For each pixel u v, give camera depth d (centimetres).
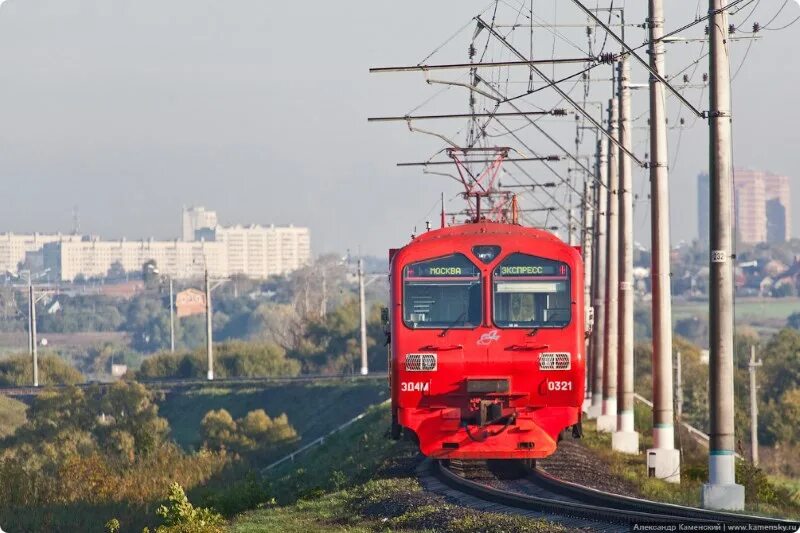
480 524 6575
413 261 9169
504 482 9288
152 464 18950
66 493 14212
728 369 8694
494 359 9050
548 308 9119
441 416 9106
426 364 9075
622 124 13675
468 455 9062
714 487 8650
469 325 9094
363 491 9150
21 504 13438
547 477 9094
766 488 11469
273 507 10188
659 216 11206
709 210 8719
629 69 13600
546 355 9050
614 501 7619
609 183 15762
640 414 18238
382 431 18200
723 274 8694
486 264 9131
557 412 9081
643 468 11825
